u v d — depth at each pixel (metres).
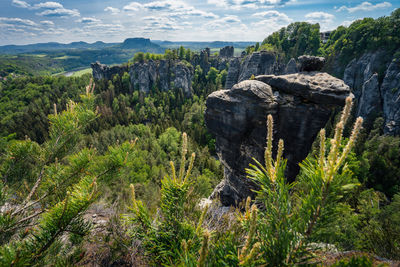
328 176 2.21
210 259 2.40
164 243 3.15
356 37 83.06
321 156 2.30
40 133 76.94
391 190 39.94
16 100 125.56
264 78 13.77
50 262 2.46
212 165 48.12
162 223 3.39
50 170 3.52
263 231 2.50
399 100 58.78
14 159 3.50
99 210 5.95
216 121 14.68
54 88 132.88
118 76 136.75
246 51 136.25
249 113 12.97
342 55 87.81
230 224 3.70
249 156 14.45
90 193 2.60
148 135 78.75
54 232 2.37
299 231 2.41
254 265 2.10
